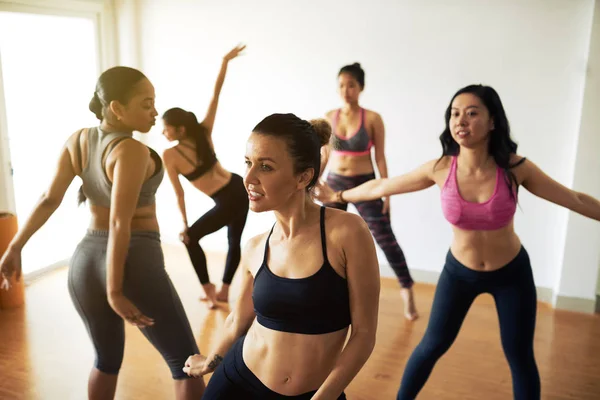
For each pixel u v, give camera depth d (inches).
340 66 159.2
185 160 130.9
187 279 162.9
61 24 173.2
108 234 74.9
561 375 111.3
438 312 85.5
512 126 146.4
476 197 79.3
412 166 157.9
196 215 186.5
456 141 78.2
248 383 55.2
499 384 107.3
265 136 48.9
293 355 52.7
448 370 112.7
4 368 111.4
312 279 50.8
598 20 129.2
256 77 169.2
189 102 178.9
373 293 51.3
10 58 162.6
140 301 76.1
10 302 139.8
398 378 109.0
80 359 115.6
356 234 50.8
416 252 162.1
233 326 61.6
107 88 71.1
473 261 82.0
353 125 137.3
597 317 140.6
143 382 106.3
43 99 174.2
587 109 133.0
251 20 165.8
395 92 154.9
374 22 152.9
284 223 52.8
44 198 78.1
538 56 140.6
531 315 81.7
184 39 174.6
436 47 148.6
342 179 139.3
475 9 143.4
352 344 50.8
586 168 135.8
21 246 78.4
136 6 176.9
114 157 70.6
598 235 139.3
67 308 141.5
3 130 145.6
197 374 64.1
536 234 149.4
